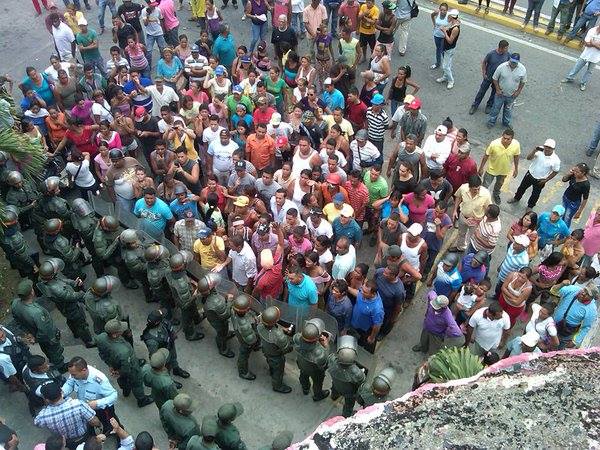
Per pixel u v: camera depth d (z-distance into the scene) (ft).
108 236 31.37
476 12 57.36
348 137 38.19
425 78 50.39
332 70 42.91
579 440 12.85
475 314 27.86
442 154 35.60
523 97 48.39
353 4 48.83
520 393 13.84
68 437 23.07
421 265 31.42
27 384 25.11
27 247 32.76
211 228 31.55
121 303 33.01
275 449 21.01
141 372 26.48
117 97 40.22
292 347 27.61
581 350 15.11
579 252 31.50
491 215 31.22
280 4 48.85
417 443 13.00
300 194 33.55
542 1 52.85
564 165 42.96
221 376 29.63
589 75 48.32
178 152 36.47
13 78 50.34
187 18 57.11
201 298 30.89
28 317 26.45
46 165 36.91
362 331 28.71
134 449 22.04
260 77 42.78
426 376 21.83
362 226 35.32
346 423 13.58
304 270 29.48
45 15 57.52
